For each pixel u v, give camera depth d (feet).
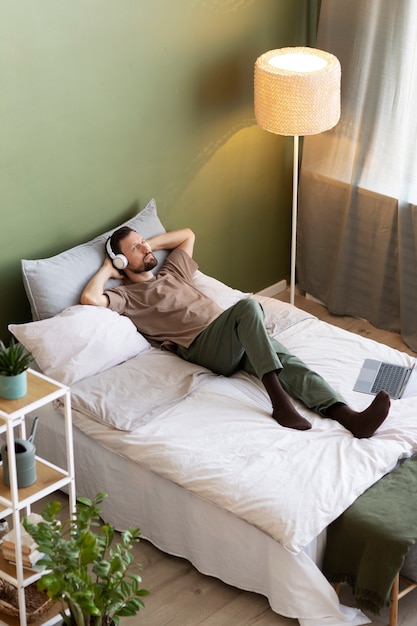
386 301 14.80
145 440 10.49
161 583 10.21
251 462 10.12
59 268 12.14
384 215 14.24
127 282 12.82
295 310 13.14
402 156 13.75
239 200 14.83
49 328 11.46
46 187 12.19
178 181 13.80
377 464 10.10
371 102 13.80
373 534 9.28
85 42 11.86
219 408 11.08
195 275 13.35
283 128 12.94
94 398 11.03
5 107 11.37
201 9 12.98
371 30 13.44
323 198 14.99
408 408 11.16
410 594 10.02
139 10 12.26
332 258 15.29
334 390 11.31
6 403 8.70
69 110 12.04
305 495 9.63
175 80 13.11
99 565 7.84
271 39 14.17
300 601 9.46
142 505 10.60
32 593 9.58
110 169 12.84
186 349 12.14
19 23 11.13
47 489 9.09
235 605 9.92
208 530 10.00
